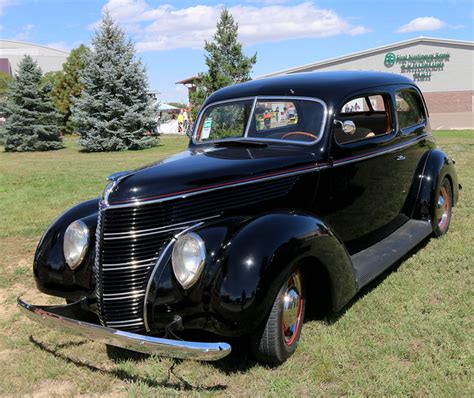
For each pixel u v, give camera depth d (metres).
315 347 3.50
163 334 3.19
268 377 3.20
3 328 4.13
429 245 5.55
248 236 3.10
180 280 3.05
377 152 4.62
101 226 3.26
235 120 4.53
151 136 23.09
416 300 4.18
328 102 4.12
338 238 3.52
